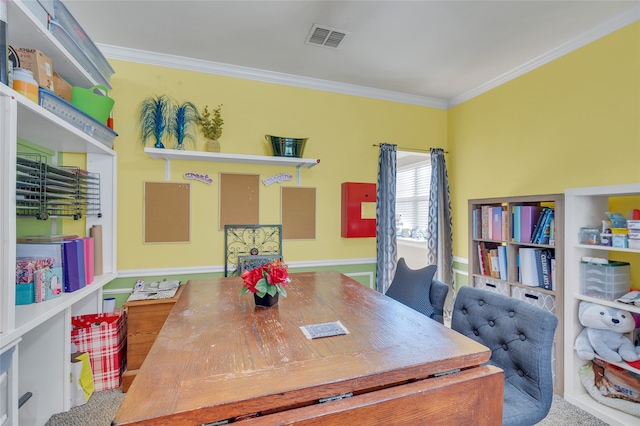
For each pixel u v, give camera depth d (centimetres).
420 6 193
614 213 193
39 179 162
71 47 180
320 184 307
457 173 343
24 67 152
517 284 235
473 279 273
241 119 279
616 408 180
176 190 263
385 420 85
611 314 181
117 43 238
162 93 258
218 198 275
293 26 215
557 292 208
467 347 106
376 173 327
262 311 143
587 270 198
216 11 198
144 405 72
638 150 192
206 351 101
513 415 119
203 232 271
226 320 130
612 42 204
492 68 275
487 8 193
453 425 94
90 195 227
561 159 237
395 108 334
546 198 215
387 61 263
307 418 78
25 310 143
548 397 126
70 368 188
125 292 250
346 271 316
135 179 253
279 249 290
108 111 213
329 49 245
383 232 320
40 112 137
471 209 276
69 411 185
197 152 247
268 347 104
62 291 175
